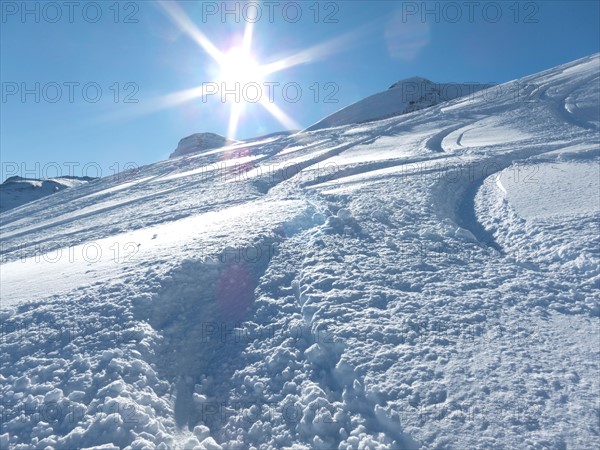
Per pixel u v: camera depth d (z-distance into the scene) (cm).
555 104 2066
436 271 498
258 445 310
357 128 2555
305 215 754
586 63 3167
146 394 346
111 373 362
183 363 403
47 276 666
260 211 845
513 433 270
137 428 309
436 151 1452
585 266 474
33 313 481
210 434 328
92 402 333
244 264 560
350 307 422
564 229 580
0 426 322
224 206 1145
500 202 761
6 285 654
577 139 1271
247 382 368
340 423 302
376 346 360
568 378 311
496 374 319
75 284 567
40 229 1453
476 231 683
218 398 362
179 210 1223
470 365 330
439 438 272
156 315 454
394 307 420
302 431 306
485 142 1484
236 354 405
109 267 623
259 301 476
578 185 780
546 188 796
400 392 309
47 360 390
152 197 1578
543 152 1163
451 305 418
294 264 550
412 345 359
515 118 1936
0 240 1416
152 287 489
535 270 495
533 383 308
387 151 1648
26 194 6756
